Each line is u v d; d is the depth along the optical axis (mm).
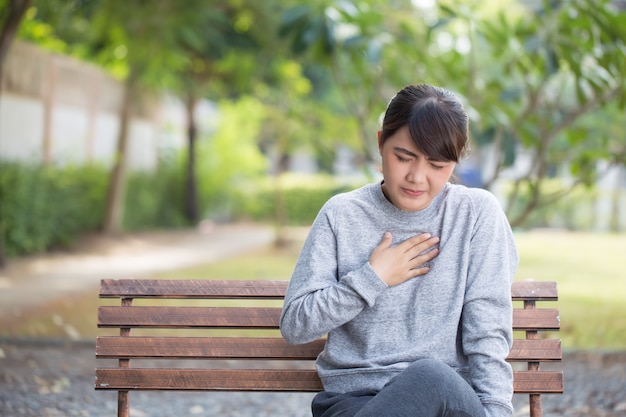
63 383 4613
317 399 2330
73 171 13055
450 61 6148
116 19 11023
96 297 7723
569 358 5293
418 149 2156
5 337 5594
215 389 2514
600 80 5441
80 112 13883
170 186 18438
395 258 2248
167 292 2531
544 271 10172
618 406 4133
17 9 9156
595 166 6289
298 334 2271
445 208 2328
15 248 11250
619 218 18281
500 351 2217
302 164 28406
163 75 13805
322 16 5691
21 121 11812
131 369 2508
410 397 1992
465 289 2305
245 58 14789
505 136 5844
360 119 6812
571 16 5383
